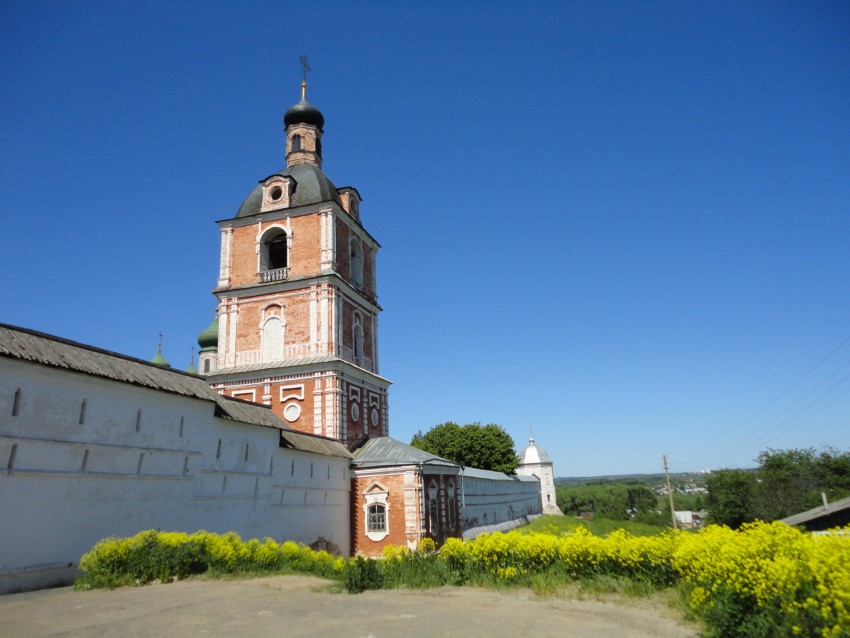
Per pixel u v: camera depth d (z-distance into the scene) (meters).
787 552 9.05
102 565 14.10
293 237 36.56
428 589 13.43
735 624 8.55
